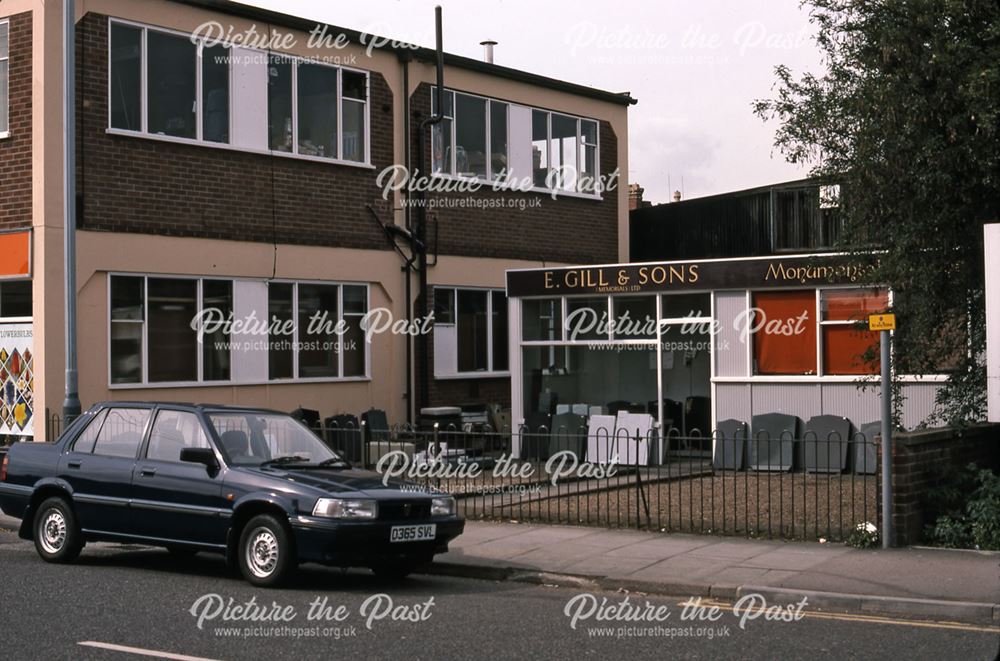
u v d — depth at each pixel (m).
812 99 13.80
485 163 24.98
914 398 17.91
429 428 22.06
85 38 18.17
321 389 21.78
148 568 12.05
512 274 21.78
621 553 12.19
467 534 13.51
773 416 19.11
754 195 25.42
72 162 15.63
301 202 21.39
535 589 10.93
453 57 24.08
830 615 9.64
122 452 11.88
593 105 27.52
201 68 19.84
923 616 9.52
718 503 15.48
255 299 20.69
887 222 13.61
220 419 11.59
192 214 19.62
